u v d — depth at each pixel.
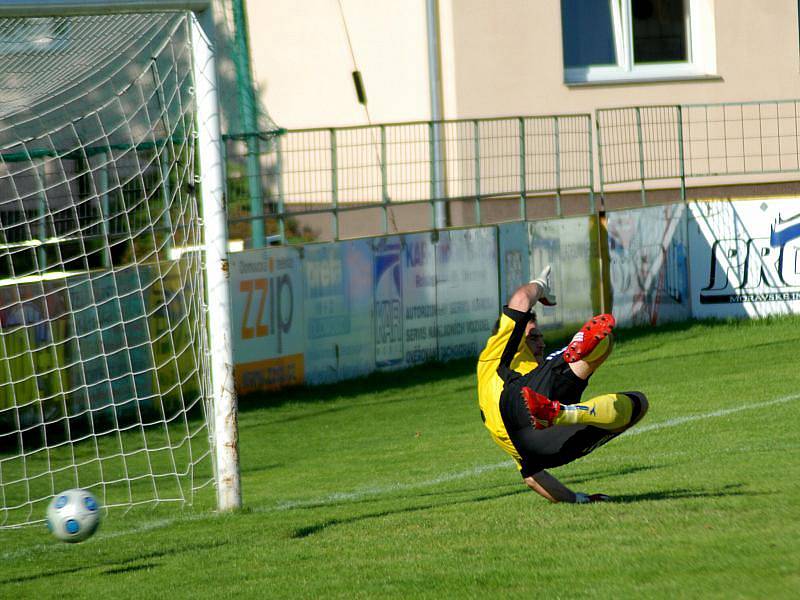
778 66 57.75
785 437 26.11
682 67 57.47
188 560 16.67
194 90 21.30
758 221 49.47
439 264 43.22
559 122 51.31
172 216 34.75
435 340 43.22
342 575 14.67
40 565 17.50
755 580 12.51
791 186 57.69
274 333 37.94
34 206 39.72
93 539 19.47
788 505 16.64
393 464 26.86
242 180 39.12
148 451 28.06
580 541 15.27
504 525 16.97
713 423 28.89
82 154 37.69
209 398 22.27
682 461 23.28
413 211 50.50
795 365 38.91
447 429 31.75
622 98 55.25
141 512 22.41
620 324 48.41
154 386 34.22
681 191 51.09
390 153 46.00
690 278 50.41
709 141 56.25
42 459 29.48
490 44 52.84
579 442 17.12
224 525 19.64
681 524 15.80
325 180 42.38
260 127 46.91
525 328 17.66
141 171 32.59
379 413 34.75
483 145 50.19
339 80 56.34
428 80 52.59
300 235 44.03
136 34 25.89
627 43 56.34
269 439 31.41
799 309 49.28
